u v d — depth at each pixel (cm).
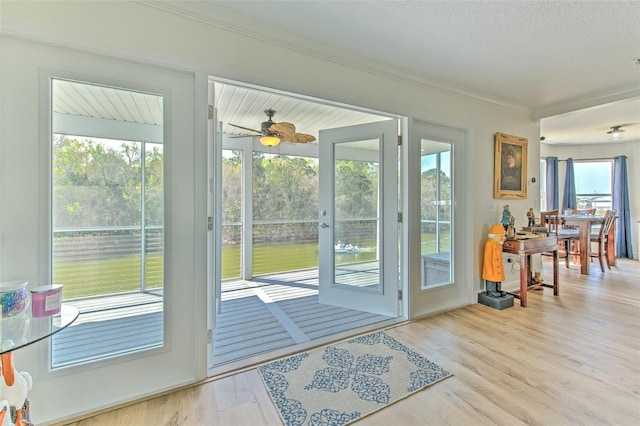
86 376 161
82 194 165
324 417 155
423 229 304
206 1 176
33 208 150
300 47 216
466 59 246
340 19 193
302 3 177
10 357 116
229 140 475
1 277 144
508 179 359
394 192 291
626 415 154
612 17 188
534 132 390
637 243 581
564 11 183
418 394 173
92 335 167
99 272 170
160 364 178
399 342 238
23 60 146
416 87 282
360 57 241
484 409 160
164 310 180
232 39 193
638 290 376
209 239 196
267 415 157
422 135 296
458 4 177
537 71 270
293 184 546
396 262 291
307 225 563
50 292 136
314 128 438
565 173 640
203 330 189
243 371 199
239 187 486
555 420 151
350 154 320
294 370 199
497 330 258
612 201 603
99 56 161
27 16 144
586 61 250
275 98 313
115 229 173
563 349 223
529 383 182
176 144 182
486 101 333
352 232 320
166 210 180
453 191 322
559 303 327
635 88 303
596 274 461
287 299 359
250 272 479
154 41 171
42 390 152
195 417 156
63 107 158
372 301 305
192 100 184
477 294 334
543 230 350
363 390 177
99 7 159
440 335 250
